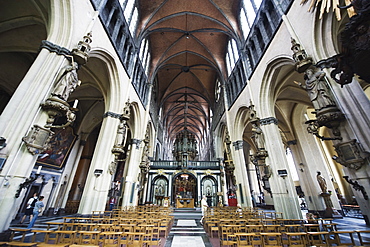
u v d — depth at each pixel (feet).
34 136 15.35
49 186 40.91
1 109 36.01
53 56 18.33
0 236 12.62
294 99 41.86
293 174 83.30
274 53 31.37
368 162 15.14
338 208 38.40
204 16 57.41
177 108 123.65
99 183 28.43
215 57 70.49
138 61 49.39
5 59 32.68
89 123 53.21
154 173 67.72
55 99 16.84
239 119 51.60
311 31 22.12
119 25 34.96
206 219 24.07
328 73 18.93
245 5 46.96
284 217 26.94
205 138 126.82
